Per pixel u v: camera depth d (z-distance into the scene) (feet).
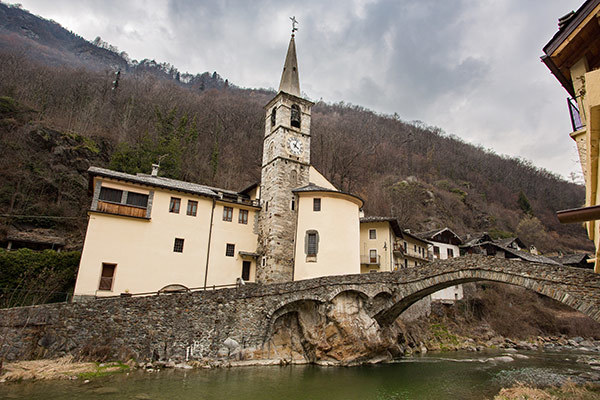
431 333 124.26
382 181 241.96
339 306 81.35
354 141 250.57
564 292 57.72
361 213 140.46
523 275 63.36
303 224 104.12
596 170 31.55
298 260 101.45
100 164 146.30
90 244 84.28
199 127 226.38
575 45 38.19
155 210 94.63
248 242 109.60
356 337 79.46
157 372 64.03
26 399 46.34
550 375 76.79
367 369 77.30
